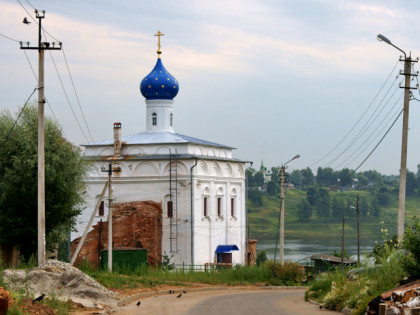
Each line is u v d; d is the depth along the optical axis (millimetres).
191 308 27656
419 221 25312
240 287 49438
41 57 33625
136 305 28625
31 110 48062
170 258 64125
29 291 25484
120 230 64750
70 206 44938
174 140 67750
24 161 45344
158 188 65500
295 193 170125
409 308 19078
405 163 34781
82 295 27859
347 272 32031
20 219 41406
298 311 26453
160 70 71625
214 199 68250
